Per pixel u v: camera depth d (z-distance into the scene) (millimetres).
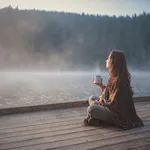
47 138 1933
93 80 2582
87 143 1828
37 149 1687
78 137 1972
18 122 2455
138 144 1831
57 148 1712
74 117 2715
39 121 2504
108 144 1814
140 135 2061
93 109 2291
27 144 1785
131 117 2344
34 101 9555
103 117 2301
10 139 1896
